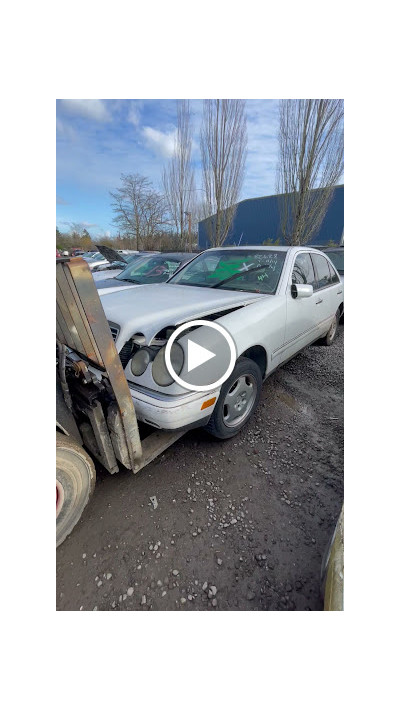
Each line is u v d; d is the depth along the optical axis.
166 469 2.21
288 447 2.49
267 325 2.51
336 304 4.31
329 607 1.33
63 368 1.83
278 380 3.60
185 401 1.83
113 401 1.78
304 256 3.45
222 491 2.05
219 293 2.86
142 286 3.39
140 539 1.74
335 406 3.15
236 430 2.44
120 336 2.07
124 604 1.47
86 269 1.45
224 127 11.46
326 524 1.87
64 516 1.68
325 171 10.23
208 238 15.02
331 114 9.46
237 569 1.61
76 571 1.58
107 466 1.91
